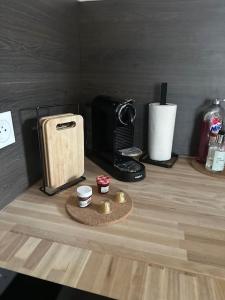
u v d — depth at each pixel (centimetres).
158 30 94
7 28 62
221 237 58
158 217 65
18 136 71
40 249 54
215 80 95
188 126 103
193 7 88
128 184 82
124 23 97
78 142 81
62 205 70
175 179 86
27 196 75
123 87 105
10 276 47
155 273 48
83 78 110
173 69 97
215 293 44
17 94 69
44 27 78
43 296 45
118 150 89
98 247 54
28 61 72
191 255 53
